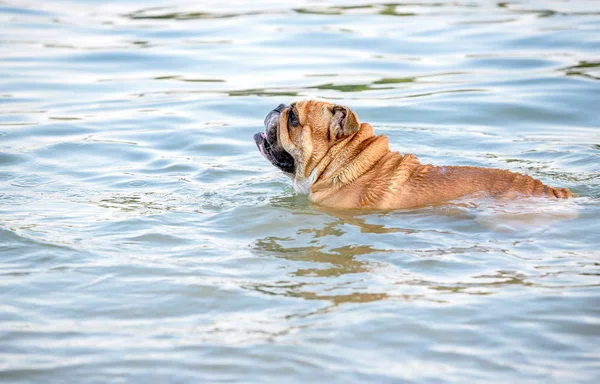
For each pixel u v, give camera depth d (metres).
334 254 10.56
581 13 27.19
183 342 8.17
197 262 10.36
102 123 18.19
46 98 20.05
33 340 8.27
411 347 7.97
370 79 21.12
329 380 7.41
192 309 8.96
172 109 19.17
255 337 8.23
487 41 24.17
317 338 8.17
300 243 11.05
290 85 20.61
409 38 24.80
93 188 14.07
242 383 7.41
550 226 11.29
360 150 13.20
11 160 15.69
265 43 24.64
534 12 27.77
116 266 10.23
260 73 21.78
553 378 7.38
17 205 12.98
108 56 23.52
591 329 8.24
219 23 27.30
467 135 17.09
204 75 21.77
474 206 11.98
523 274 9.68
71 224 11.97
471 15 27.62
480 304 8.84
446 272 9.82
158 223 12.02
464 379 7.39
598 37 23.81
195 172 15.09
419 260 10.23
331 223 11.84
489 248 10.60
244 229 11.73
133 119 18.48
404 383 7.33
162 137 17.25
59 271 10.08
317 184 13.22
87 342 8.22
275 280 9.70
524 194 12.23
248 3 30.69
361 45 24.17
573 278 9.52
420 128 17.56
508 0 30.25
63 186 14.18
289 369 7.61
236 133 17.52
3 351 8.03
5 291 9.47
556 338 8.09
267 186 14.21
